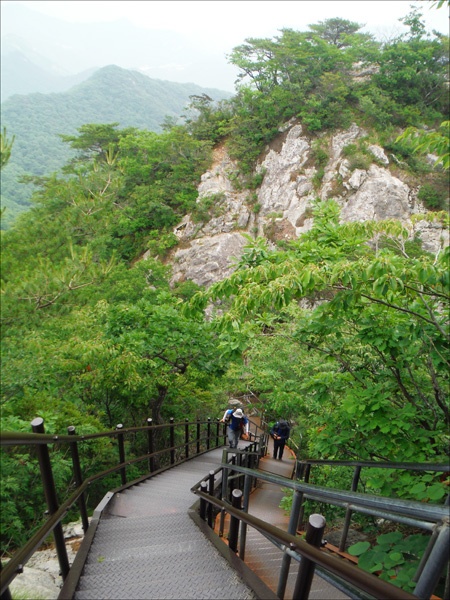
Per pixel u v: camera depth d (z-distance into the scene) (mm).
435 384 4934
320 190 46312
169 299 14969
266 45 58969
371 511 2453
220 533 5012
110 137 65062
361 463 4164
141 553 3771
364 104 48812
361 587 1378
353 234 5812
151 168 55938
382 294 4086
